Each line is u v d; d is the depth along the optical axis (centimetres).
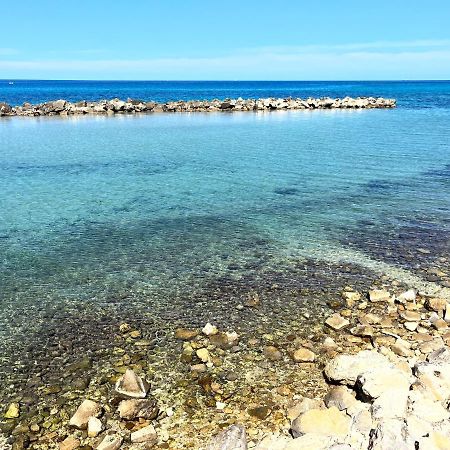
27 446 627
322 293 1091
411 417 609
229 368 796
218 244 1414
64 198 1942
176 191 2056
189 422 666
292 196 1964
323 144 3391
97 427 649
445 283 1141
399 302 1036
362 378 691
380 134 3966
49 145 3353
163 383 757
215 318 978
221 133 4066
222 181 2244
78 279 1180
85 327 948
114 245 1415
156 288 1124
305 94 13275
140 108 6525
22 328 948
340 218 1661
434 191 2028
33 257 1326
